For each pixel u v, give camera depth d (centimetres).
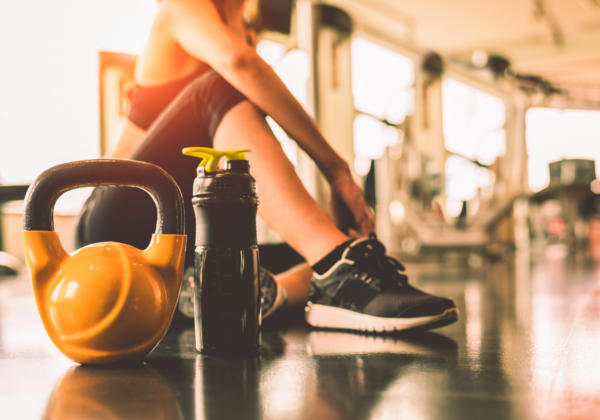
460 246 593
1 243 512
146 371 66
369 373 64
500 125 956
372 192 670
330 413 47
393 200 606
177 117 103
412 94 721
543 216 1024
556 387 56
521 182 837
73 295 67
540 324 106
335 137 536
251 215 76
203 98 99
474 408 48
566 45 930
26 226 69
